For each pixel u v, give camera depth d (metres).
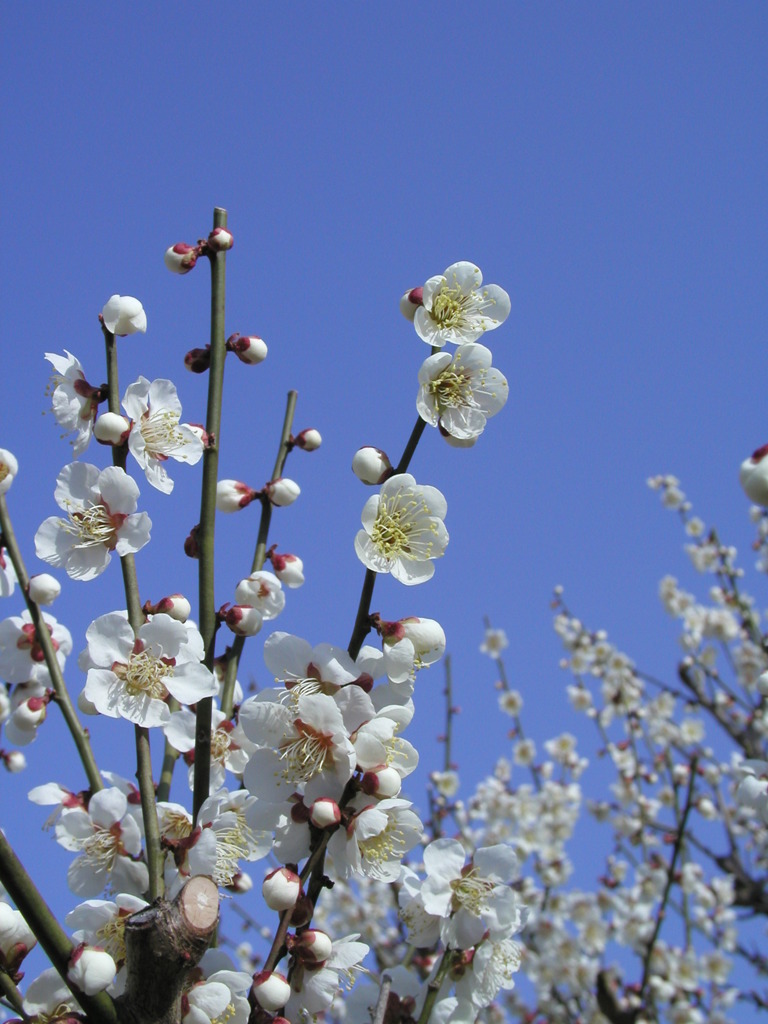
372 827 0.46
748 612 1.44
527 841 1.22
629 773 1.29
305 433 0.59
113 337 0.52
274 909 0.46
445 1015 0.48
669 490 1.55
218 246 0.54
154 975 0.43
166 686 0.49
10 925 0.46
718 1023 1.08
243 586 0.55
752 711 1.27
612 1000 0.96
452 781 1.04
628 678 1.37
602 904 1.20
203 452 0.52
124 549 0.50
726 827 1.21
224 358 0.54
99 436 0.50
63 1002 0.46
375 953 1.09
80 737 0.50
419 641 0.48
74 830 0.49
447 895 0.48
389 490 0.48
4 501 0.51
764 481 0.43
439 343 0.49
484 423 0.49
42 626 0.51
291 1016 0.47
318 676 0.48
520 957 0.48
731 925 1.16
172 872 0.48
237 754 0.52
